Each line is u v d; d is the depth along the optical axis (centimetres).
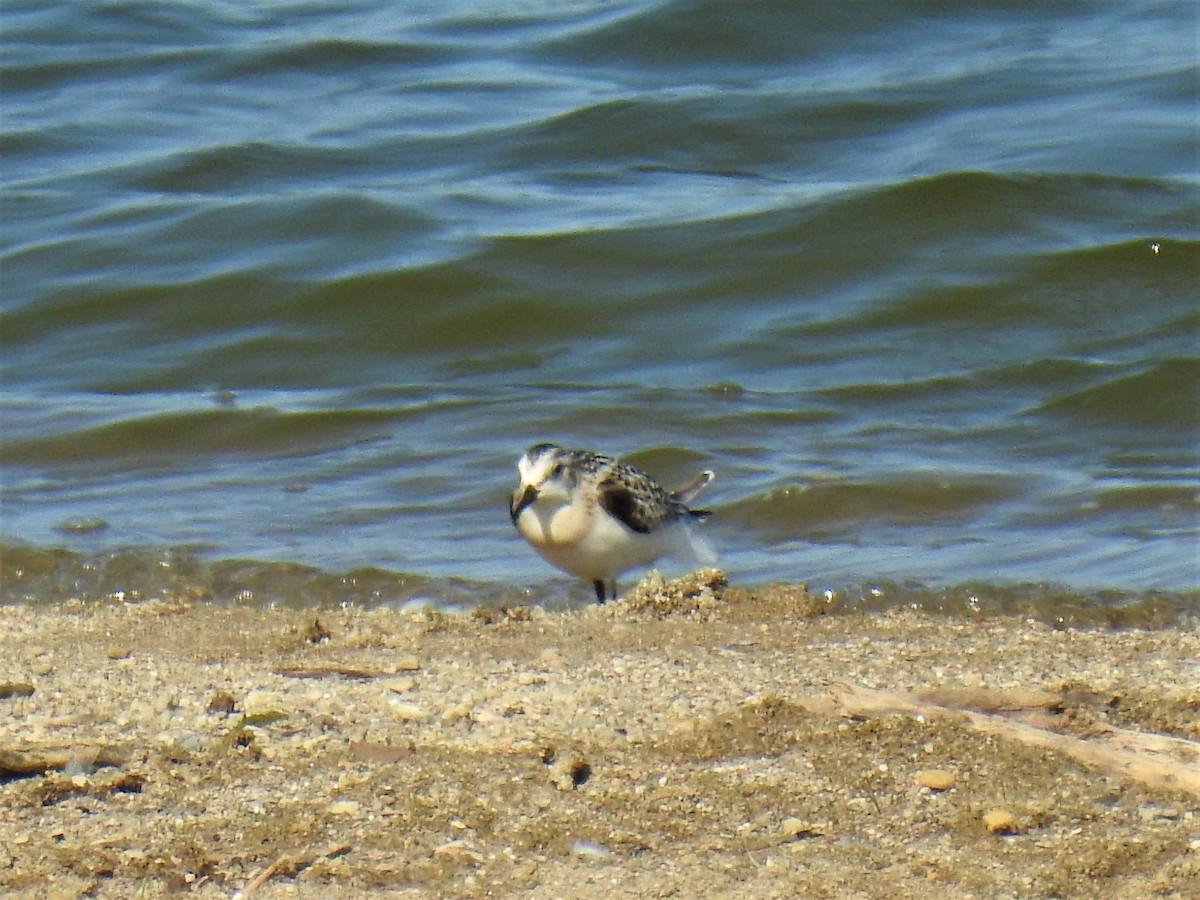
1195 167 2322
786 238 2142
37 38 2950
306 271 2116
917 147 2439
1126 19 2873
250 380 1917
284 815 782
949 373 1819
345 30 3020
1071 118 2494
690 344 1952
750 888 720
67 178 2438
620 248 2127
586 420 1698
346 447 1655
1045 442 1628
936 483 1492
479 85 2759
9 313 2069
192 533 1416
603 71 2819
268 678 967
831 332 1961
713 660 1003
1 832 771
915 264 2084
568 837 761
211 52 2878
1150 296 1997
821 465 1548
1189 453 1598
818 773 810
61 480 1580
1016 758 816
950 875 724
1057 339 1916
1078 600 1215
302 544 1388
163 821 780
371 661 1008
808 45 2852
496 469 1577
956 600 1224
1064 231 2136
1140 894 705
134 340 2014
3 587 1304
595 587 1266
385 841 759
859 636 1080
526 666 988
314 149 2516
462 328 2014
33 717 907
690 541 1280
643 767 823
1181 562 1290
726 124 2536
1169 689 927
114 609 1197
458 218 2236
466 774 817
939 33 2862
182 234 2233
